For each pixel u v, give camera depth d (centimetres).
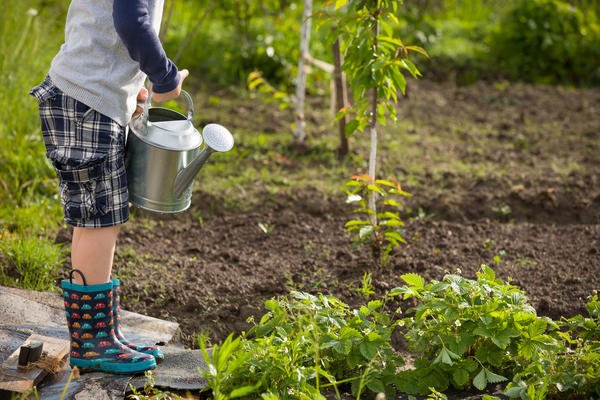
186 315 347
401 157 563
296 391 264
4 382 265
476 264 394
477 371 288
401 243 419
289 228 444
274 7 824
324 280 375
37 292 348
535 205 479
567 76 827
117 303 293
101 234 272
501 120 667
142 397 268
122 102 268
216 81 739
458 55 830
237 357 260
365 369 287
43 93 263
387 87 358
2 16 563
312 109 677
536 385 269
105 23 258
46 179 484
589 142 609
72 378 279
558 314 344
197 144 283
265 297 361
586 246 417
